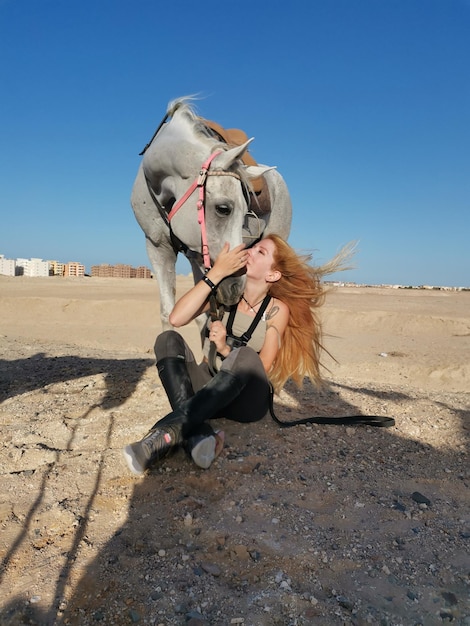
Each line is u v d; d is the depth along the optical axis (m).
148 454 2.69
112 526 2.50
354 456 3.34
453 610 1.99
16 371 5.82
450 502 2.82
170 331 3.18
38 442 3.54
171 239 4.10
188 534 2.42
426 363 9.26
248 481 2.90
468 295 25.89
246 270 3.24
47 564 2.22
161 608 1.97
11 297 16.72
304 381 5.12
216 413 3.09
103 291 23.39
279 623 1.91
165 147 3.73
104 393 4.59
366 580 2.14
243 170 3.54
